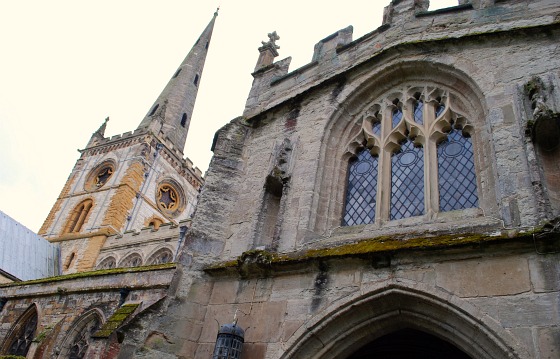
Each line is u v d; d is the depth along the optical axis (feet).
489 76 30.76
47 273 135.64
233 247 33.88
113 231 158.51
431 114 33.91
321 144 36.27
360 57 39.96
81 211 174.60
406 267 24.99
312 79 42.19
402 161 33.73
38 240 145.69
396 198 32.09
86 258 149.79
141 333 28.86
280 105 41.34
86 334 63.21
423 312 23.81
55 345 63.82
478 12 35.12
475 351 21.68
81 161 196.75
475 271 22.99
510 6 33.86
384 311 25.02
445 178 30.91
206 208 36.29
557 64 28.68
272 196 36.09
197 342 29.45
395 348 33.04
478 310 21.76
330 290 26.61
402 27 38.50
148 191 178.09
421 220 29.01
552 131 25.67
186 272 32.42
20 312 73.82
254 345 26.99
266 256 29.58
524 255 22.21
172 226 142.10
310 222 32.12
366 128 36.50
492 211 26.22
